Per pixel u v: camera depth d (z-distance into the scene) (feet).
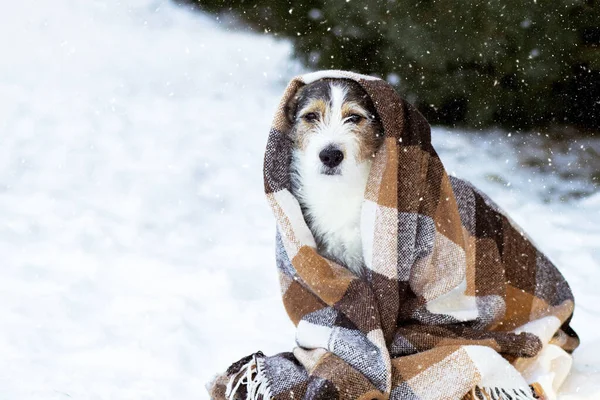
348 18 45.14
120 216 33.47
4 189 36.42
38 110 45.91
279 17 53.78
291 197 19.56
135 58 55.16
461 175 40.16
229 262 29.27
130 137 42.75
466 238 19.92
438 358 17.46
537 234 32.76
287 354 18.56
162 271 28.12
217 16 60.03
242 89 49.93
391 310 18.38
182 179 37.32
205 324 23.82
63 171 38.40
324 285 18.65
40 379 20.02
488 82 43.83
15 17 61.11
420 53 43.24
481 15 41.88
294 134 20.15
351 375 16.66
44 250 29.89
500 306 19.81
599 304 25.64
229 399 17.57
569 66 42.96
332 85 20.02
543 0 41.27
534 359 19.06
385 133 18.76
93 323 23.53
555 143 43.11
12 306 24.54
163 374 20.58
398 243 18.78
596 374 20.15
